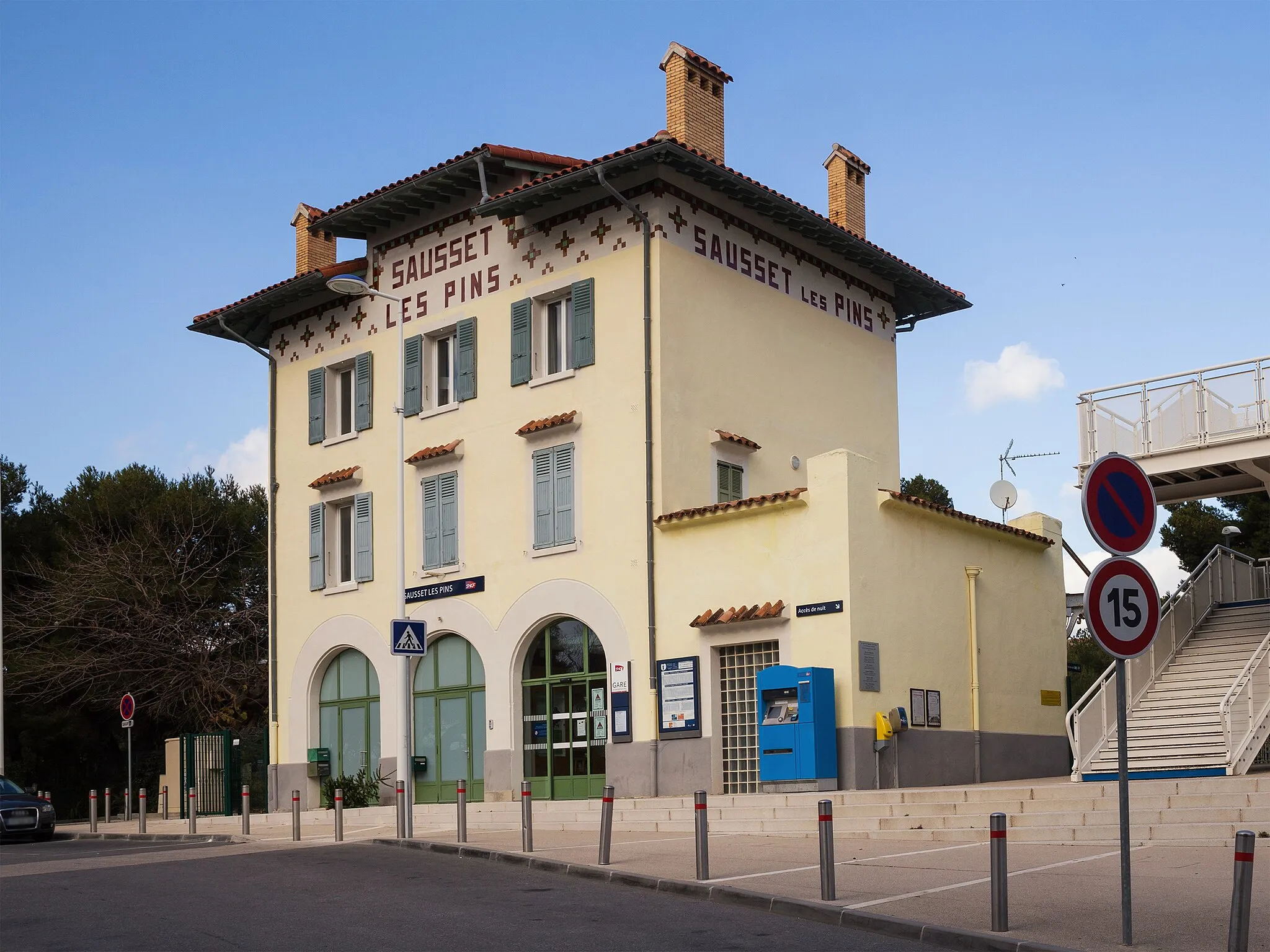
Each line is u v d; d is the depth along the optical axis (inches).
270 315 1239.5
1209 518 1509.6
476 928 433.1
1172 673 862.5
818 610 857.5
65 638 1628.9
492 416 1043.3
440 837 762.8
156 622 1620.3
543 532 997.2
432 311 1103.0
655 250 952.3
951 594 950.4
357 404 1153.4
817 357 1091.9
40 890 585.6
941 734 911.0
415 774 1071.6
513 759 994.7
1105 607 366.9
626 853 621.6
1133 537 374.0
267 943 419.8
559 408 997.8
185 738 1270.9
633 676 933.2
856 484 868.6
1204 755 737.0
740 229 1029.2
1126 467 375.9
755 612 868.0
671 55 997.8
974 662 959.0
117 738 1684.3
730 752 893.2
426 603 1074.7
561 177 952.9
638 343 951.6
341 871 604.1
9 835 997.8
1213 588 965.2
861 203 1186.6
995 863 391.9
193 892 551.5
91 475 1802.4
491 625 1023.6
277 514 1214.9
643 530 938.1
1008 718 992.9
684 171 958.4
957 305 1216.8
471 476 1052.5
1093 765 766.5
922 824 681.6
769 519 888.9
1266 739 730.8
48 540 1738.4
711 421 977.5
